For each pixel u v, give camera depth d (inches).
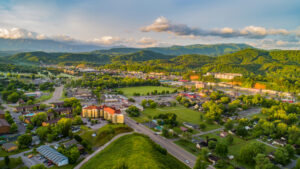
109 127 7160.4
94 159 5147.6
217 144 5551.2
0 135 6496.1
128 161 4645.7
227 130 7790.4
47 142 6131.9
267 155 5723.4
